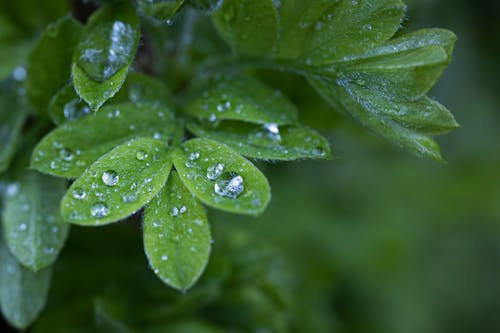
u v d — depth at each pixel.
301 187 0.38
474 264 0.45
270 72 0.21
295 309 0.26
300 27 0.19
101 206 0.18
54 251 0.20
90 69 0.18
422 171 0.43
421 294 0.38
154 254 0.18
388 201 0.41
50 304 0.22
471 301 0.45
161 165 0.18
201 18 0.22
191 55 0.22
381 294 0.37
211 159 0.18
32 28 0.22
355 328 0.36
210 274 0.22
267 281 0.23
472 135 0.46
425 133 0.19
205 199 0.18
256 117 0.19
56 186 0.20
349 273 0.37
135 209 0.18
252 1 0.19
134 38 0.19
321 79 0.20
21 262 0.20
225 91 0.20
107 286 0.22
